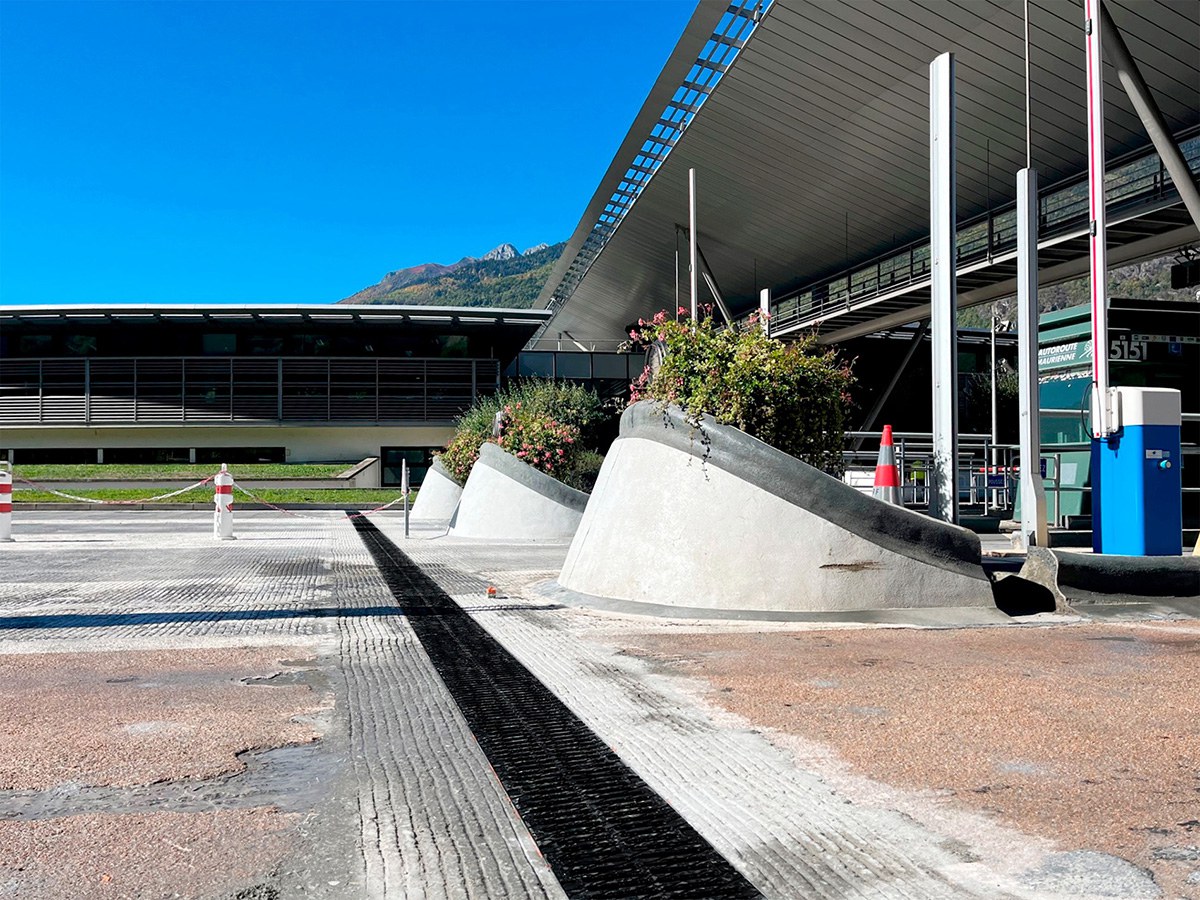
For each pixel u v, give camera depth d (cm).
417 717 391
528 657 520
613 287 4812
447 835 260
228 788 300
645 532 726
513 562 1130
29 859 242
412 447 4112
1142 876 224
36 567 1053
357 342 4047
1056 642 547
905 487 1384
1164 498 752
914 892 219
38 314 3675
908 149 2519
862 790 291
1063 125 2194
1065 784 292
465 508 1719
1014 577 702
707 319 769
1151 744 333
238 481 3631
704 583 679
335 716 393
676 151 2953
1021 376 832
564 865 238
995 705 392
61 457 4022
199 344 4012
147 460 4044
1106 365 784
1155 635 572
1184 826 256
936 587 660
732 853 245
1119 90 1995
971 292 2805
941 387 809
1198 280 2230
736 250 3641
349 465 3906
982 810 271
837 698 410
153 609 718
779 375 733
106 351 3991
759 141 2748
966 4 1920
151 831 262
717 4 2203
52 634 602
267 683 458
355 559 1172
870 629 599
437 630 616
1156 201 1961
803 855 243
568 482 1789
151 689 444
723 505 692
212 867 237
